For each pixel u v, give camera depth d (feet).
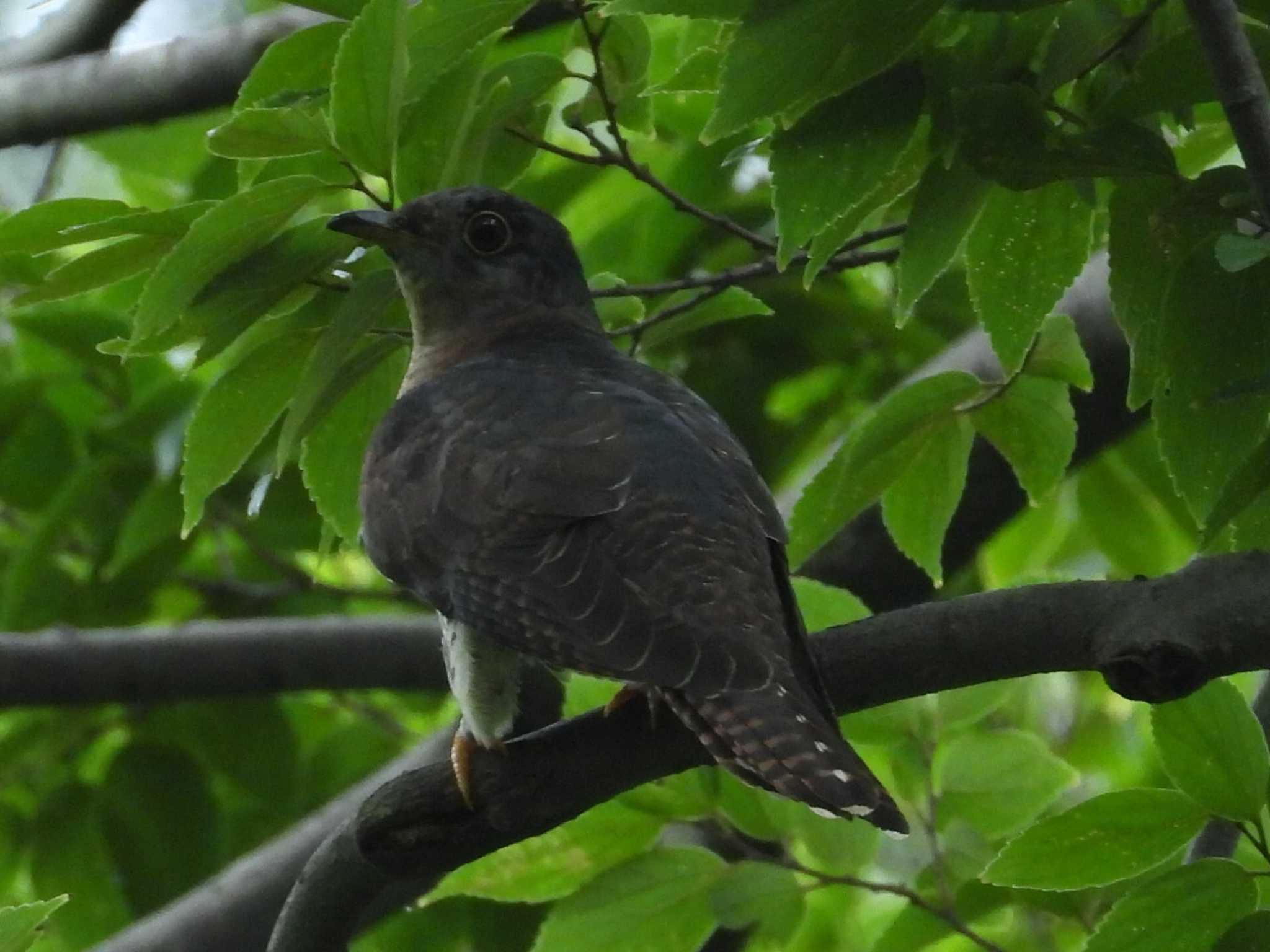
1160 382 29.09
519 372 33.40
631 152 51.24
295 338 32.01
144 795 50.85
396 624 47.75
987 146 27.86
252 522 49.96
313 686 47.44
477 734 29.86
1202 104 33.06
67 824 50.47
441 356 36.86
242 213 28.81
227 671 46.88
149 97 50.37
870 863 34.22
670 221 49.90
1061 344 33.68
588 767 28.63
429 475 31.45
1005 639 26.89
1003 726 50.47
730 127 27.20
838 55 26.84
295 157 30.45
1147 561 51.67
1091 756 56.75
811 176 28.19
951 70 28.68
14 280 48.73
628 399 31.55
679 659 26.48
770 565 29.22
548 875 33.45
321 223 31.01
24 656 46.11
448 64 30.55
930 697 35.60
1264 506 29.68
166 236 30.99
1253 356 28.76
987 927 37.58
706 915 33.50
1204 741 28.68
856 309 50.90
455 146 31.19
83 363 50.34
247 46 49.57
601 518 29.04
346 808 46.70
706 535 28.60
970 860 35.12
